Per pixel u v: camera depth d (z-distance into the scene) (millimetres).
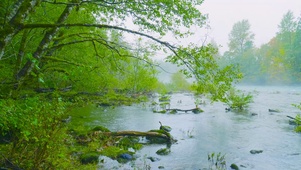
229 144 13688
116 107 25688
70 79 14922
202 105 29766
